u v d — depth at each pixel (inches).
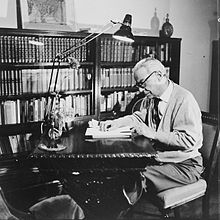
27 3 93.4
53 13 97.3
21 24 93.1
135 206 88.5
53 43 94.0
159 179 83.0
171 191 79.7
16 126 92.4
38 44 91.8
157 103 95.7
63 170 73.3
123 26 86.4
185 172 83.7
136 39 104.1
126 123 96.7
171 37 114.7
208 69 117.1
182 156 86.4
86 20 102.8
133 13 109.9
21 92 92.1
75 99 100.1
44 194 94.3
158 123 94.2
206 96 117.1
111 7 106.3
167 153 86.8
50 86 95.8
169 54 112.6
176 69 113.8
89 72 101.3
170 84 96.3
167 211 79.8
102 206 82.2
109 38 101.4
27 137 94.0
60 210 71.7
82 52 99.2
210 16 116.6
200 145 86.6
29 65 91.2
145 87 100.1
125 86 106.1
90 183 80.0
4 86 89.9
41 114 95.7
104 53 101.4
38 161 73.2
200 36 117.1
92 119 96.4
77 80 99.7
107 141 79.0
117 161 72.7
